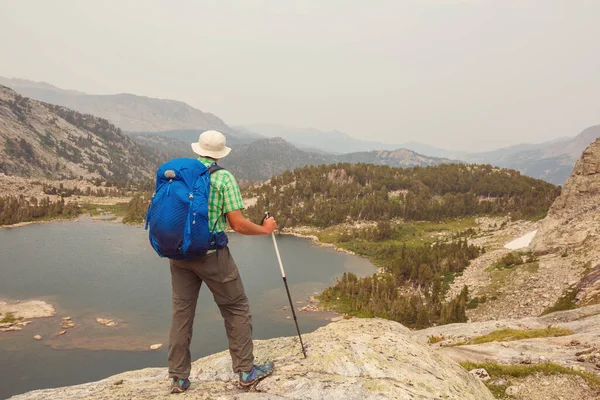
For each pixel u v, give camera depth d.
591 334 17.27
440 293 89.94
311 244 175.50
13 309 78.25
